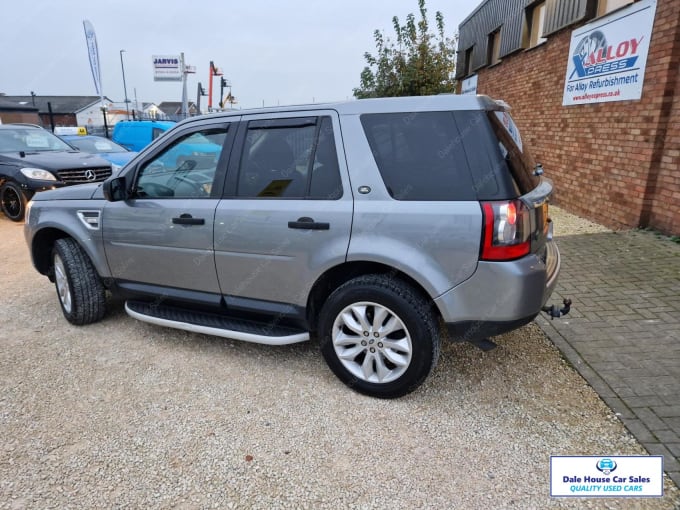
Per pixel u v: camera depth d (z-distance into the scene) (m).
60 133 19.59
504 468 2.48
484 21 13.29
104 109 21.58
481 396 3.11
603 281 4.91
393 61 14.11
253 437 2.74
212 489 2.37
